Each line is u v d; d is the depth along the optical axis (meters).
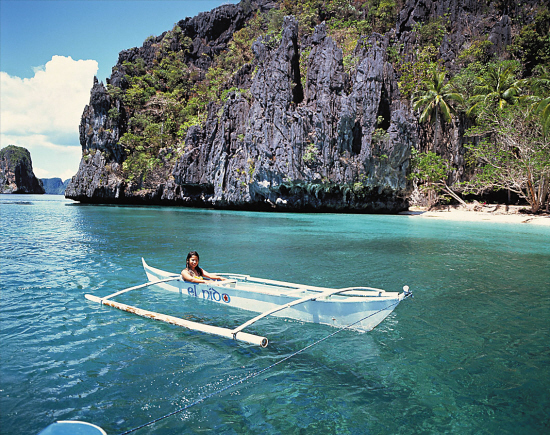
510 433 3.75
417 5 48.56
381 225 27.14
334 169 38.12
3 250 14.98
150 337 6.08
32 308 7.53
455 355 5.54
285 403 4.25
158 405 4.18
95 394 4.38
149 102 66.94
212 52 87.19
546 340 6.13
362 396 4.42
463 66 44.12
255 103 40.91
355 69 38.84
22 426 3.76
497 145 35.22
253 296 7.17
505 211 35.69
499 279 10.48
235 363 5.20
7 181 173.25
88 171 61.62
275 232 22.23
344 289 6.73
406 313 7.46
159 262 12.71
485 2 48.19
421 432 3.76
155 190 58.31
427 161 37.47
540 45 43.16
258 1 88.94
